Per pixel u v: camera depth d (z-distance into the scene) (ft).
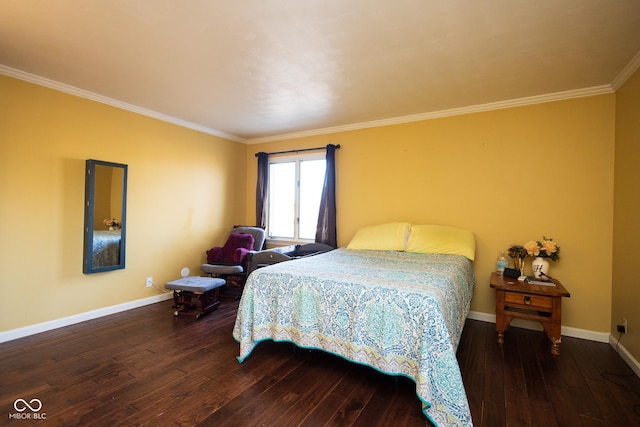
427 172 12.07
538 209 10.22
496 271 10.78
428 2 5.65
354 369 7.41
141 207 12.10
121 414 5.65
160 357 7.91
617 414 5.83
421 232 11.32
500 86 9.41
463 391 5.37
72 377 6.90
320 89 9.82
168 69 8.55
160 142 12.73
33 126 9.17
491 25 6.34
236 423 5.44
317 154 14.80
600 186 9.39
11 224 8.79
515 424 5.52
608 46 7.07
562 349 8.72
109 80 9.32
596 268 9.41
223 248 14.35
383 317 6.30
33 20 6.31
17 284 8.91
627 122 8.36
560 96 9.82
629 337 7.95
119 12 6.04
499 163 10.80
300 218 15.49
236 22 6.33
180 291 11.29
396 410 5.86
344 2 5.67
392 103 10.99
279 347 8.69
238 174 16.61
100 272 10.69
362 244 12.03
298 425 5.42
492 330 10.12
